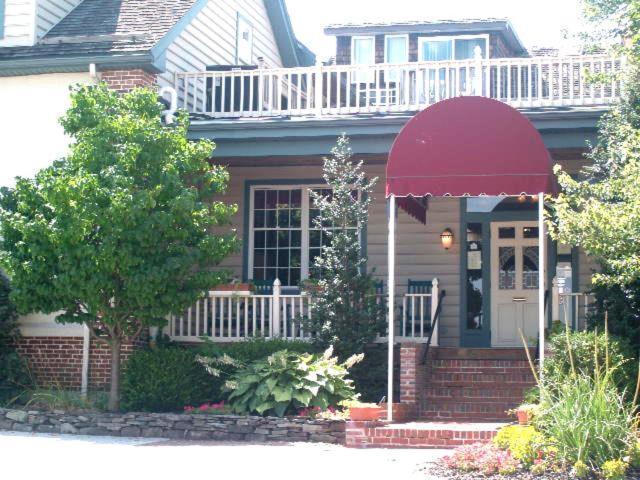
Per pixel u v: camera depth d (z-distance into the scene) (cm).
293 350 1620
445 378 1680
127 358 1652
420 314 1723
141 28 1939
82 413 1525
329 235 1673
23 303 1534
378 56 2475
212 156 1817
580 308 1808
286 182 2027
